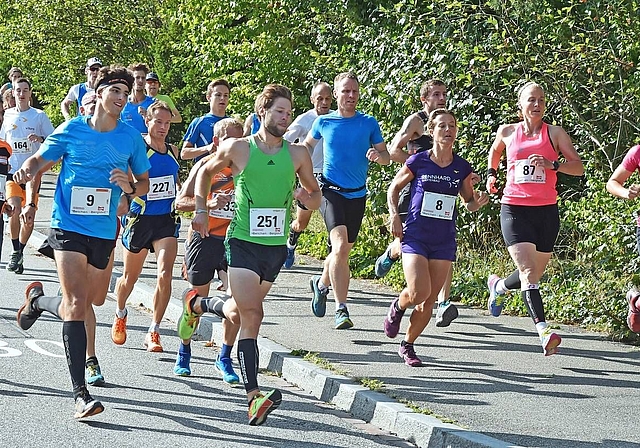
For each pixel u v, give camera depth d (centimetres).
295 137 1759
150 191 1445
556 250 2014
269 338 1541
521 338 1594
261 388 1345
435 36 2038
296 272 2214
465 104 1927
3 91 2566
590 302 1695
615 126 1928
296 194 1148
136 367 1409
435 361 1421
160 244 1468
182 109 3884
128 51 4450
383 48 2122
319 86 1767
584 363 1429
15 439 1048
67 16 4431
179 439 1074
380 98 2091
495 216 2138
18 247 2183
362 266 2202
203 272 1403
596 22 1944
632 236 1667
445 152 1348
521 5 1986
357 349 1482
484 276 1959
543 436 1067
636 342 1577
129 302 1961
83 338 1137
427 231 1346
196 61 3020
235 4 2777
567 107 1933
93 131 1169
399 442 1115
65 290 1145
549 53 1933
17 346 1498
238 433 1109
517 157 1423
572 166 1409
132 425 1120
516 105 1934
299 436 1112
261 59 2798
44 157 1164
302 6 2742
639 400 1231
